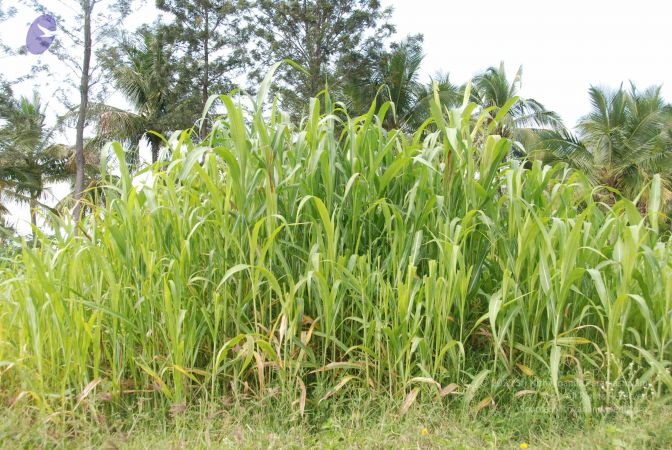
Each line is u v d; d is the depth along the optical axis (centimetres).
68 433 254
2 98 1697
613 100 1927
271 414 272
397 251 305
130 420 271
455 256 273
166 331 291
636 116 1905
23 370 271
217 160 346
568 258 277
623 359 313
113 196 320
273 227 285
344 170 313
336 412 279
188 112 1995
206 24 2070
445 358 306
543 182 323
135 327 280
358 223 319
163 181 348
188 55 2019
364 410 273
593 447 238
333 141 301
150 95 2148
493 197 319
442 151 325
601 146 1945
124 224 291
